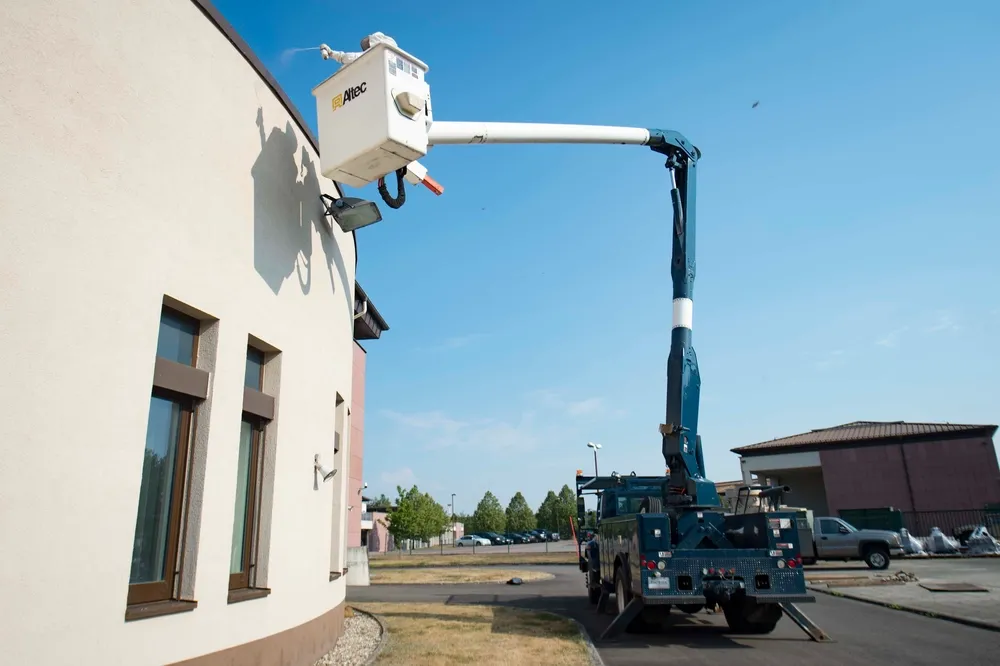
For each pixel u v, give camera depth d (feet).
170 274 17.08
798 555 32.12
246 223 21.01
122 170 15.75
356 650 28.22
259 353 23.12
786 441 129.39
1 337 12.59
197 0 18.93
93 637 13.87
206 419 18.56
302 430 24.72
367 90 22.77
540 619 37.83
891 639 31.78
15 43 13.50
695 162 42.32
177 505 17.92
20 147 13.33
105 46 15.62
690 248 40.40
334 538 30.76
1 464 12.36
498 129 31.99
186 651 16.78
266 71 22.65
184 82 18.29
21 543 12.56
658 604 31.60
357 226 27.76
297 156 25.17
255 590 20.72
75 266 14.25
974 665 25.77
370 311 57.11
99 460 14.34
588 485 50.67
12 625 12.26
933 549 95.81
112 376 14.89
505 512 343.05
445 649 28.25
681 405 36.68
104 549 14.26
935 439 113.19
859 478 117.08
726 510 37.93
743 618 34.06
